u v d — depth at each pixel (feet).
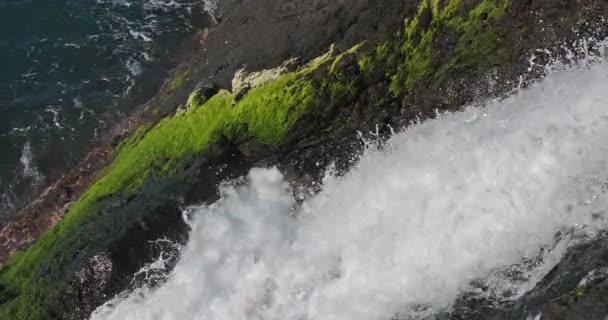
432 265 32.22
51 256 38.47
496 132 35.19
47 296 36.99
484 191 33.14
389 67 40.73
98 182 42.86
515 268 29.99
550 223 30.40
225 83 45.34
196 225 38.17
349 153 39.40
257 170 40.32
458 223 32.83
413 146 37.78
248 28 48.19
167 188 39.83
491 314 29.30
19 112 51.67
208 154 40.91
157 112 48.16
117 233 38.14
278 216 38.32
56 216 44.01
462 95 38.55
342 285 33.83
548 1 38.50
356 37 42.22
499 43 38.96
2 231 44.04
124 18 59.41
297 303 34.24
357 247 34.68
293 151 40.32
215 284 35.65
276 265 35.65
